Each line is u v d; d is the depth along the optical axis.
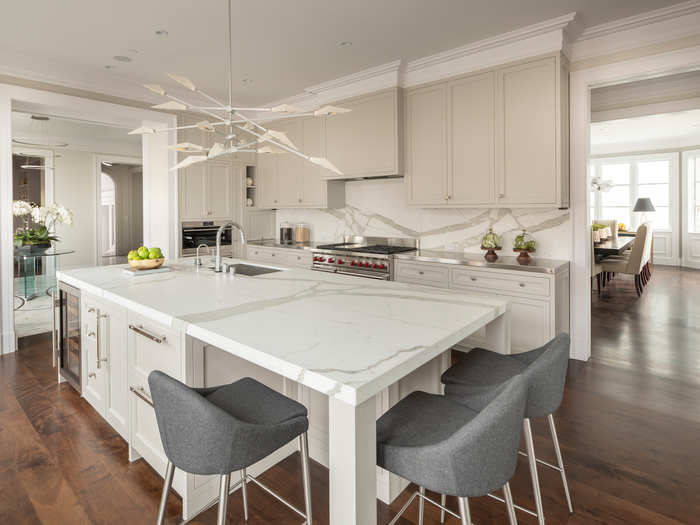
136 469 2.20
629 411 2.76
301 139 5.21
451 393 1.63
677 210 8.77
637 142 9.00
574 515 1.83
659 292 6.44
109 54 3.80
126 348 2.25
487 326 2.08
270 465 2.22
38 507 1.91
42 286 5.26
